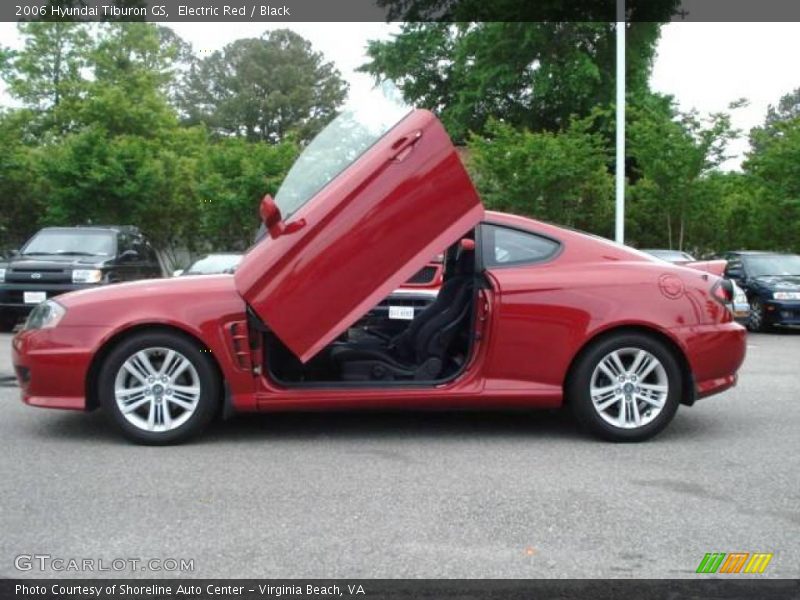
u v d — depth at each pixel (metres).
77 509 3.98
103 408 5.17
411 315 6.17
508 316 5.20
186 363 5.17
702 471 4.70
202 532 3.69
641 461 4.91
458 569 3.30
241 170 22.14
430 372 5.35
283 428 5.75
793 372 8.83
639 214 21.16
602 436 5.35
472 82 27.67
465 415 6.21
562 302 5.23
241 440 5.39
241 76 53.94
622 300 5.27
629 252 5.57
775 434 5.67
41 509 3.98
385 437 5.50
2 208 21.98
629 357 5.38
